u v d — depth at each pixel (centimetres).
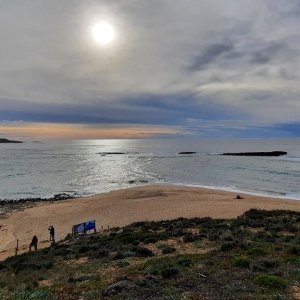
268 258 1307
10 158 15962
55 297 991
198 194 5506
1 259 2422
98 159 14838
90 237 2594
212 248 1675
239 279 1041
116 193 5850
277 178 7750
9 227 3816
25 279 1352
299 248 1436
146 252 1667
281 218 2836
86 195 6203
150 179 8112
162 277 1107
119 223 3772
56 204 5141
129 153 19388
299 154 16612
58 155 18200
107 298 927
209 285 991
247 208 4178
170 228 2567
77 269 1482
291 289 943
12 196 6269
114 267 1441
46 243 3027
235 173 8869
